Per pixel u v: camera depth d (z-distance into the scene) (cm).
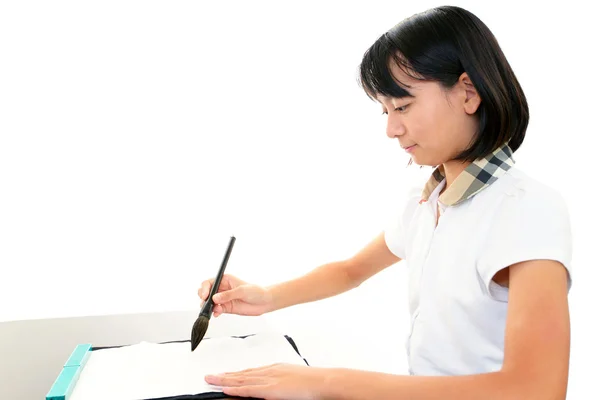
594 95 130
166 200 116
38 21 104
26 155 107
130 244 115
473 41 57
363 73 61
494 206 59
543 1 128
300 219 125
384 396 49
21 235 109
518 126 62
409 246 76
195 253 119
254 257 123
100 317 80
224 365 59
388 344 122
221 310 73
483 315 60
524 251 52
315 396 51
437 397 47
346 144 125
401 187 129
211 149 117
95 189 112
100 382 54
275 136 121
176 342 67
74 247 112
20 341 70
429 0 125
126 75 110
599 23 128
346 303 129
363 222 129
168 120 114
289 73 119
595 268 132
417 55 56
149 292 117
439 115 57
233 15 115
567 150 132
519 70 129
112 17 108
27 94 105
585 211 132
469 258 60
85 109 109
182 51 112
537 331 48
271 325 77
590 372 131
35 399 55
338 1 120
